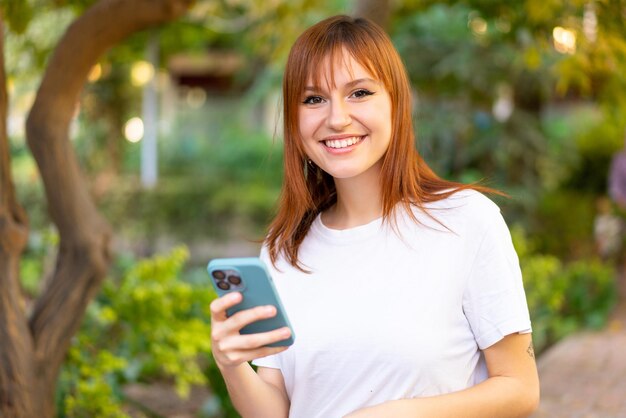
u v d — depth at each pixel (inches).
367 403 71.6
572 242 409.4
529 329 71.1
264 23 315.6
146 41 329.1
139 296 185.9
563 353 247.8
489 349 72.1
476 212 72.9
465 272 71.8
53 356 135.8
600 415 186.4
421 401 68.5
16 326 129.3
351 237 75.0
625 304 323.3
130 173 450.6
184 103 660.7
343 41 73.8
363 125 74.1
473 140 376.5
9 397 126.8
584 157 463.5
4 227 127.6
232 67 600.4
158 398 211.0
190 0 141.9
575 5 165.2
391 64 75.0
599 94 239.9
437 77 366.0
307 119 75.5
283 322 65.9
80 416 158.1
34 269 276.4
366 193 77.2
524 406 71.2
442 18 353.4
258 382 75.9
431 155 373.1
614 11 163.2
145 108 454.6
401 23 307.9
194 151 587.2
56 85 141.6
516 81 362.6
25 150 375.6
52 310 138.6
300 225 78.9
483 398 69.4
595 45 178.4
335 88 73.9
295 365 74.7
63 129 143.6
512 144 375.6
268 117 684.7
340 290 73.7
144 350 185.6
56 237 222.8
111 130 390.3
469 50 352.2
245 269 64.4
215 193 454.3
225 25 361.1
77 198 143.5
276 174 541.6
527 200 380.2
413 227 73.5
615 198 377.4
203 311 198.5
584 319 289.9
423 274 71.7
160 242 408.2
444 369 70.6
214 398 182.2
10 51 243.4
